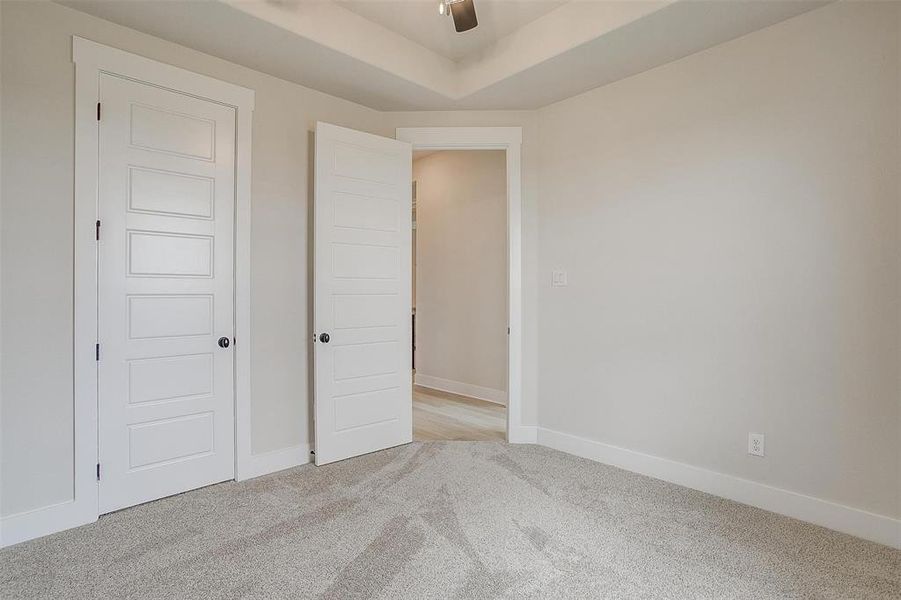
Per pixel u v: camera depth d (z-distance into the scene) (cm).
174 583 187
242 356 293
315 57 284
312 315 331
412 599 177
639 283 307
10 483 217
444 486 282
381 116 370
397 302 360
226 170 288
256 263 302
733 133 264
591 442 333
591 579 189
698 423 279
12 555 207
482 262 533
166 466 266
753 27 251
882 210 218
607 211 324
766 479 253
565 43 276
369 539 220
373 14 286
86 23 238
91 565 199
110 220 246
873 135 220
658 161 297
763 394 254
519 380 369
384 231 352
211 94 280
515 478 296
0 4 214
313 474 302
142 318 257
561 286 352
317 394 314
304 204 326
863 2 222
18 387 220
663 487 282
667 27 250
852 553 209
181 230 271
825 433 234
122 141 250
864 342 223
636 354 309
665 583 187
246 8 237
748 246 259
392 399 357
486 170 528
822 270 235
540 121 364
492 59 320
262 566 198
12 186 218
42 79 225
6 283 217
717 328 271
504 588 183
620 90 316
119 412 249
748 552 209
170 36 260
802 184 241
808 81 238
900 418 214
